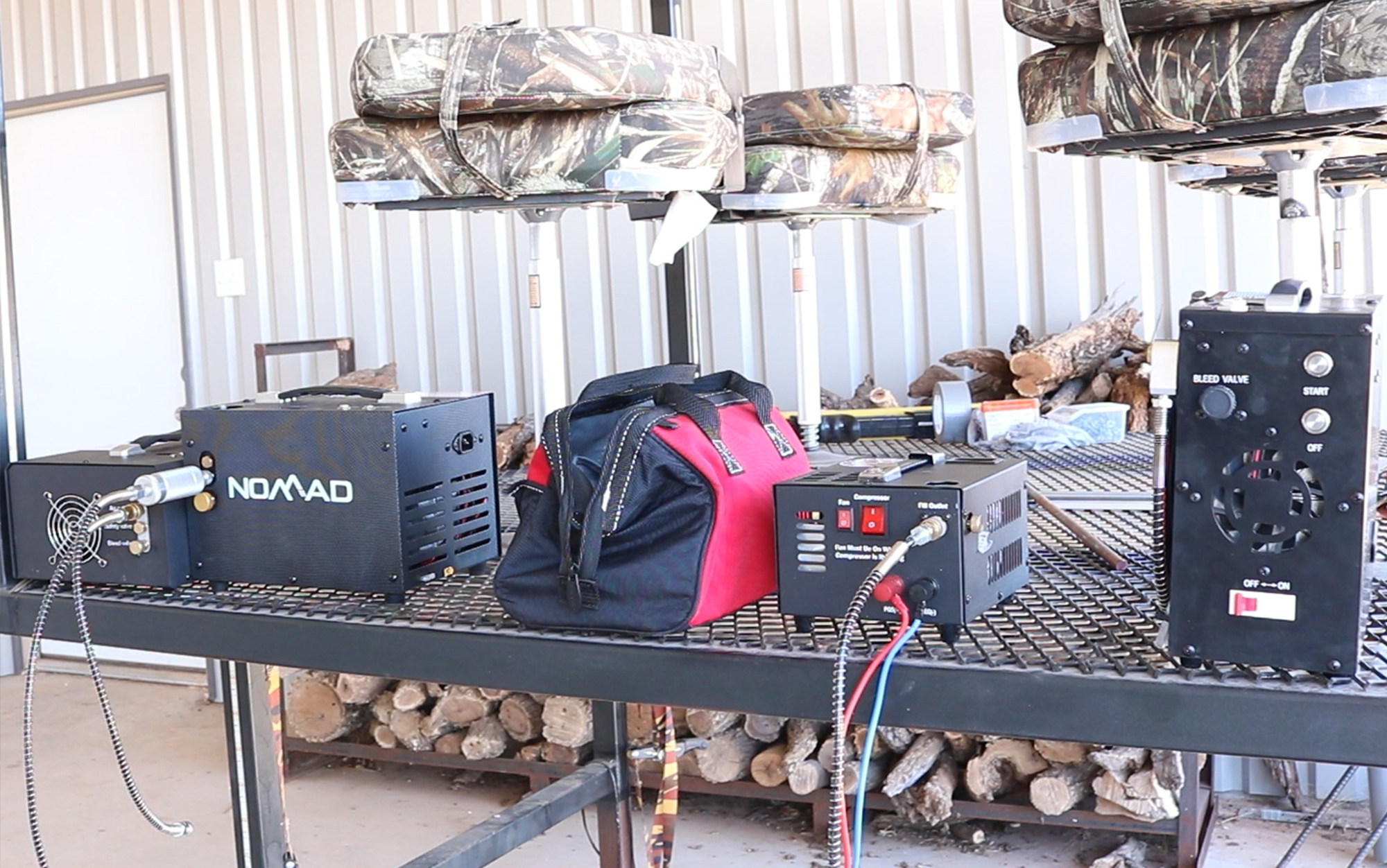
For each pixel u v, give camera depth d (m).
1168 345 1.32
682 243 1.58
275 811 2.14
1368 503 1.09
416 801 3.60
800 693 1.31
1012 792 3.04
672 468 1.39
